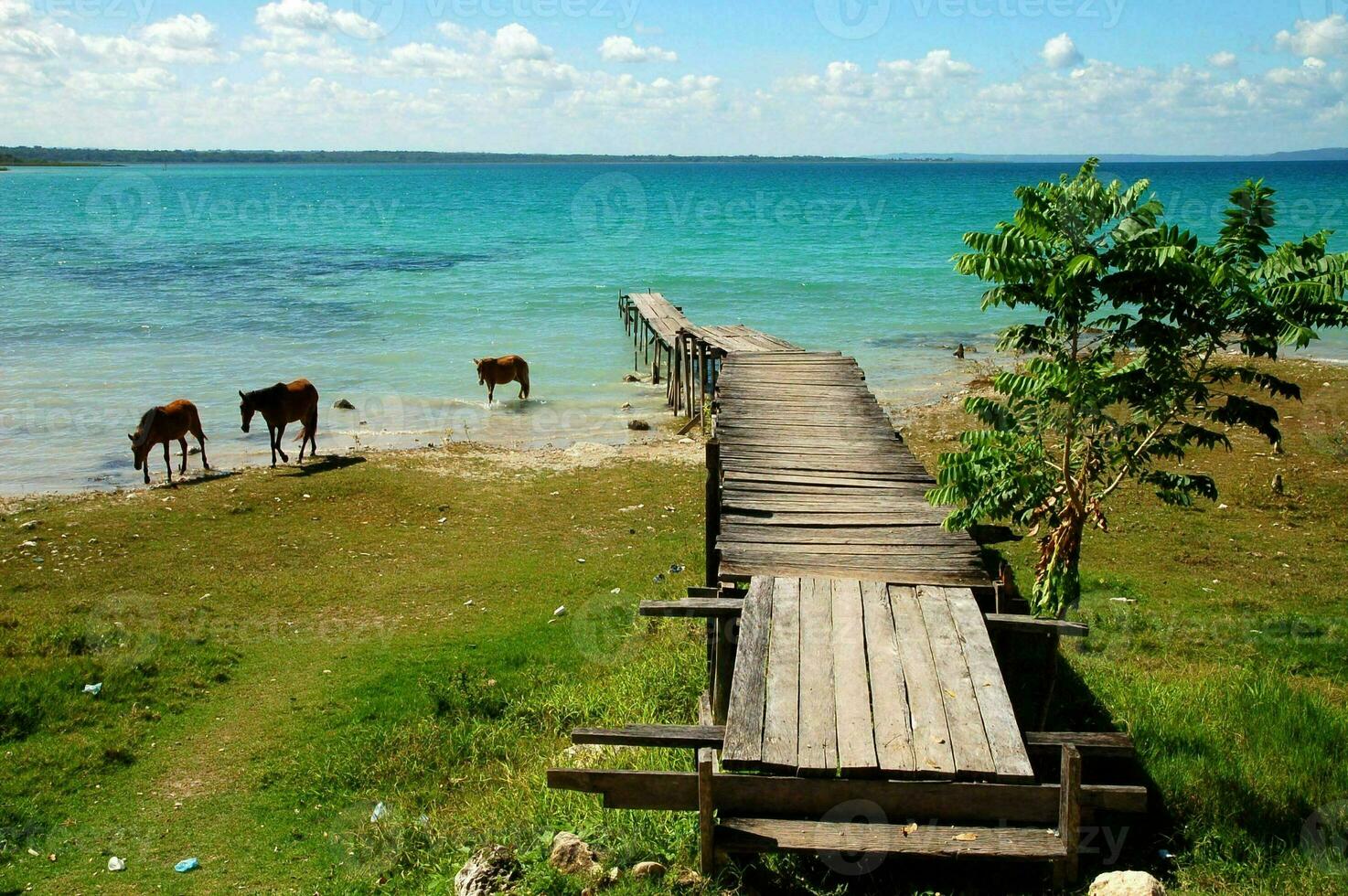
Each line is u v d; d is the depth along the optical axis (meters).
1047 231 9.31
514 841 7.16
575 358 31.72
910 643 6.94
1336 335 32.53
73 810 8.36
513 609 12.90
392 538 15.73
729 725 6.02
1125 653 10.63
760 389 15.21
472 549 15.24
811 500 10.13
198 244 65.44
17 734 9.41
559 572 14.15
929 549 8.80
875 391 26.66
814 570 8.31
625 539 15.51
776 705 6.21
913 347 32.59
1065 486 9.84
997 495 9.23
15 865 7.53
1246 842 6.71
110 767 9.06
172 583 13.77
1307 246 8.78
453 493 17.94
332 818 8.27
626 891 6.20
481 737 9.50
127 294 42.25
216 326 35.19
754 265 53.31
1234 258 9.22
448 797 8.53
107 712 9.99
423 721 9.80
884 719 6.07
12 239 68.75
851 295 42.94
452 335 34.75
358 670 11.12
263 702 10.39
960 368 29.44
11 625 11.68
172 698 10.42
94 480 19.22
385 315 38.00
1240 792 7.27
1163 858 6.61
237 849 7.82
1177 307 9.23
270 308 39.19
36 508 17.08
